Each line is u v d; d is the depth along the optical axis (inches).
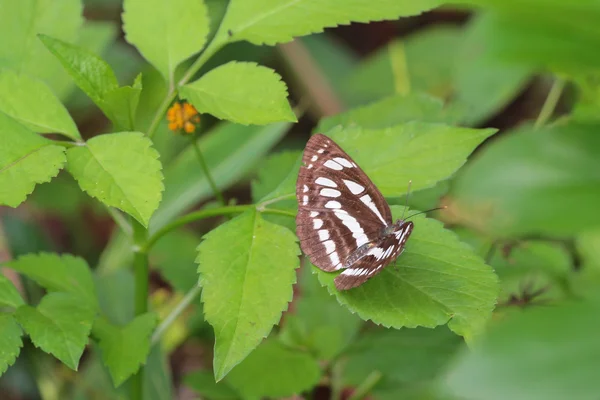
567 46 22.2
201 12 25.8
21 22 26.9
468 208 26.6
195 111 26.7
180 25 25.8
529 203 22.2
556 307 21.9
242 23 25.7
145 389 27.7
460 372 21.9
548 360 21.8
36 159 24.5
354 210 24.7
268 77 25.1
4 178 24.3
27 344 29.4
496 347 21.8
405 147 25.1
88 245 32.6
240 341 24.0
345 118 27.1
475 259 24.4
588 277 26.6
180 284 28.1
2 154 24.5
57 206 31.3
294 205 26.1
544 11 22.1
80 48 25.1
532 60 22.3
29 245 30.4
